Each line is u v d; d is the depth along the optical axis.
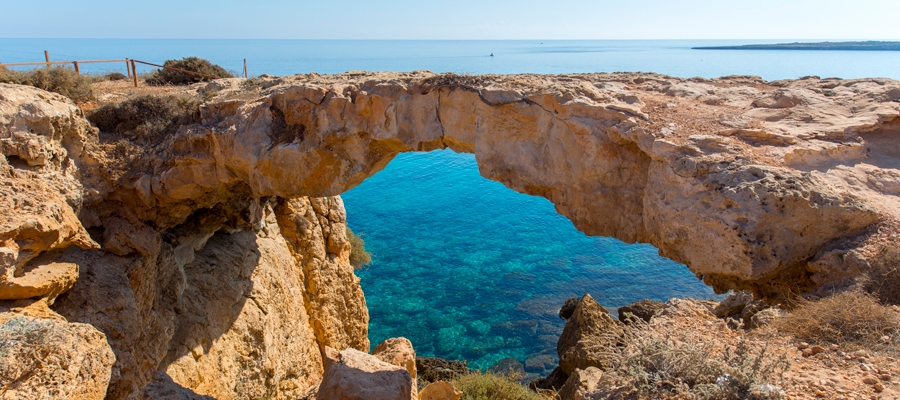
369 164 12.46
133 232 12.18
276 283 16.38
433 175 50.34
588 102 9.99
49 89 14.22
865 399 5.64
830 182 8.19
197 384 12.47
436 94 11.42
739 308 15.92
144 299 11.84
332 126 11.99
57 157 11.32
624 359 6.87
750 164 8.13
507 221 38.31
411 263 31.27
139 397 8.46
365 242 34.09
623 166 9.86
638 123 9.48
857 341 6.68
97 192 12.18
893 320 6.66
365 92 11.81
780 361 6.34
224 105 12.99
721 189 8.02
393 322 25.20
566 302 26.00
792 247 7.78
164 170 12.87
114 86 18.23
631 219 9.90
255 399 14.42
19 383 6.83
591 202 10.27
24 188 9.92
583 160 10.08
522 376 21.34
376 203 41.66
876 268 7.24
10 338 7.09
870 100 10.30
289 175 12.45
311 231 18.61
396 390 8.45
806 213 7.62
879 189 8.41
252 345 14.57
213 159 13.00
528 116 10.56
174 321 12.67
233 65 103.56
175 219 13.76
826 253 7.77
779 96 10.74
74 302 10.21
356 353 10.00
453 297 27.45
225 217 15.26
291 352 16.55
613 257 32.22
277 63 114.69
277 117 12.52
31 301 9.11
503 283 28.89
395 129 11.68
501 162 10.95
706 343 7.31
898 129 9.48
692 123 9.61
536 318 25.45
